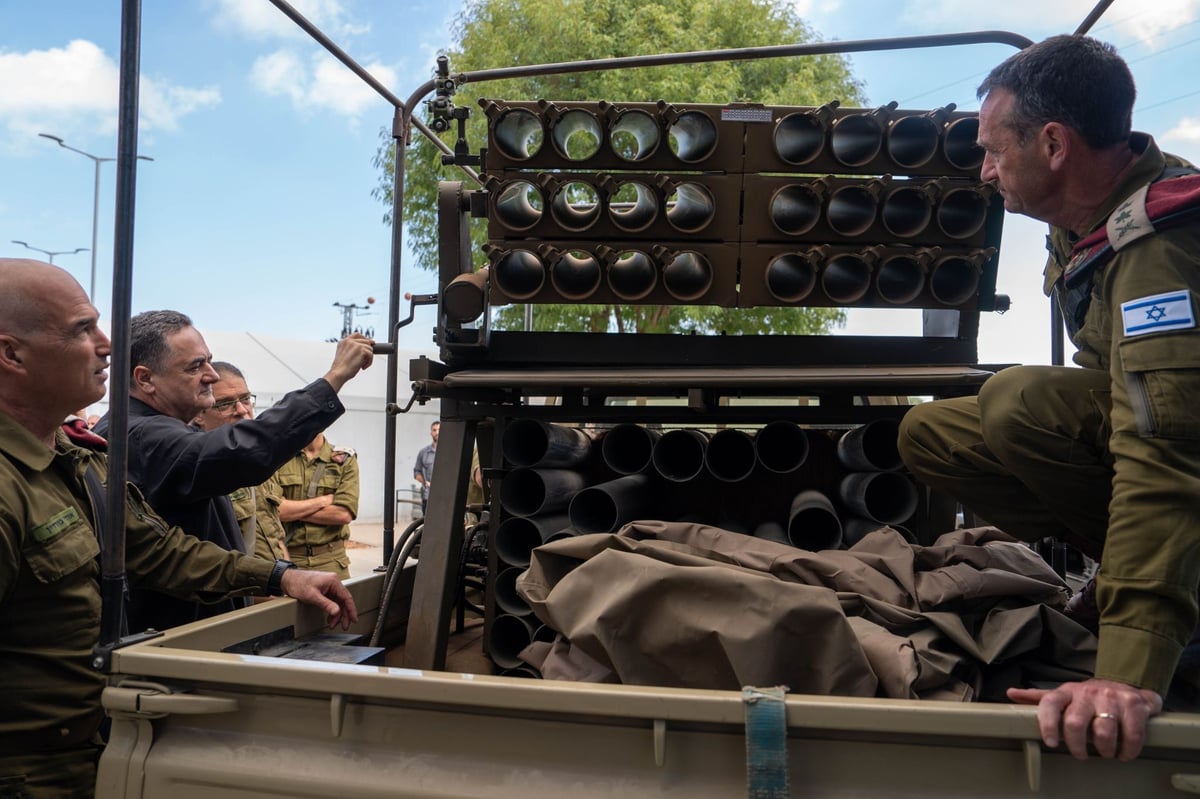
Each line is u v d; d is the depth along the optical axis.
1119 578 1.21
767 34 10.98
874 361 2.45
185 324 2.57
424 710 1.31
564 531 2.26
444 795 1.27
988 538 2.06
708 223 2.36
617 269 2.44
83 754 1.82
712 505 2.54
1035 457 1.65
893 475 2.24
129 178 1.45
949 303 2.40
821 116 2.30
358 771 1.32
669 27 10.43
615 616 1.44
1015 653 1.56
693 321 9.43
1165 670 1.16
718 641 1.38
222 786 1.36
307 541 4.78
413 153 10.23
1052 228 1.71
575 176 2.32
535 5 10.30
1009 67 1.55
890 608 1.58
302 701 1.37
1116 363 1.34
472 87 10.14
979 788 1.16
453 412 2.44
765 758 1.16
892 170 2.36
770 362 2.45
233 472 2.29
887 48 2.61
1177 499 1.20
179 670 1.39
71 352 1.83
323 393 2.41
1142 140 1.51
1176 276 1.29
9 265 1.83
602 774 1.24
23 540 1.71
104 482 2.06
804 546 2.39
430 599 2.30
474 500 4.11
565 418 2.45
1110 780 1.14
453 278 2.45
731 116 2.32
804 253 2.37
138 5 1.45
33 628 1.74
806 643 1.38
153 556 2.04
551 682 1.26
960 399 1.92
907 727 1.14
